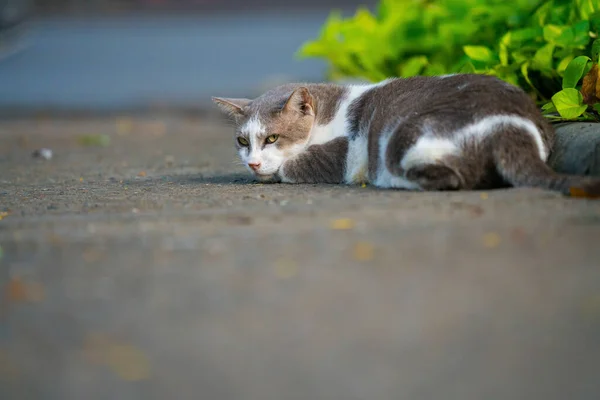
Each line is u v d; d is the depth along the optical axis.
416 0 15.04
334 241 7.04
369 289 5.90
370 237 7.11
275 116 10.18
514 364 4.79
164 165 13.85
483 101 8.68
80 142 18.09
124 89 27.30
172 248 7.05
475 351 4.95
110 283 6.20
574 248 6.63
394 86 9.84
